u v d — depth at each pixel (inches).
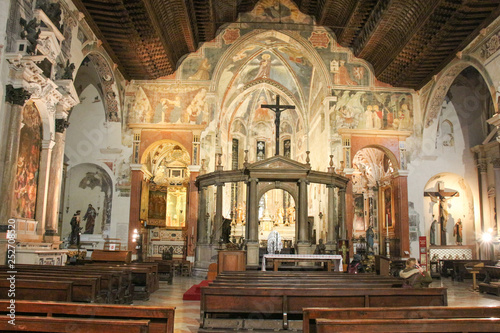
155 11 818.2
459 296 661.3
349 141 1058.7
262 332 343.0
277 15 1115.3
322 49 1103.6
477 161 1067.9
